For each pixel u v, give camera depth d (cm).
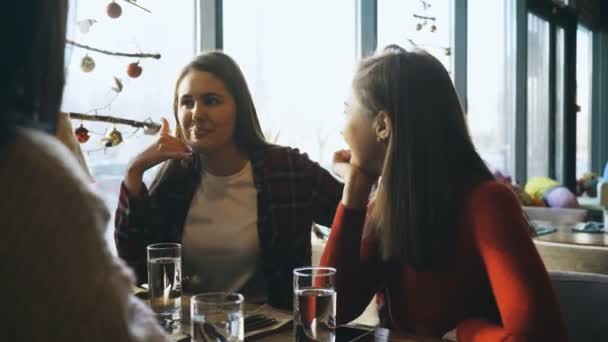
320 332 95
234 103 165
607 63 826
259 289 169
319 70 296
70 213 46
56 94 55
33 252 44
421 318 128
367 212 138
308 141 287
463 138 124
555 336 104
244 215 168
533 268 107
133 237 159
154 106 202
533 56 580
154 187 171
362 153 135
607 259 239
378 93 126
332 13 308
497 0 511
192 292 165
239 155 172
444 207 120
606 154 832
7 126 47
